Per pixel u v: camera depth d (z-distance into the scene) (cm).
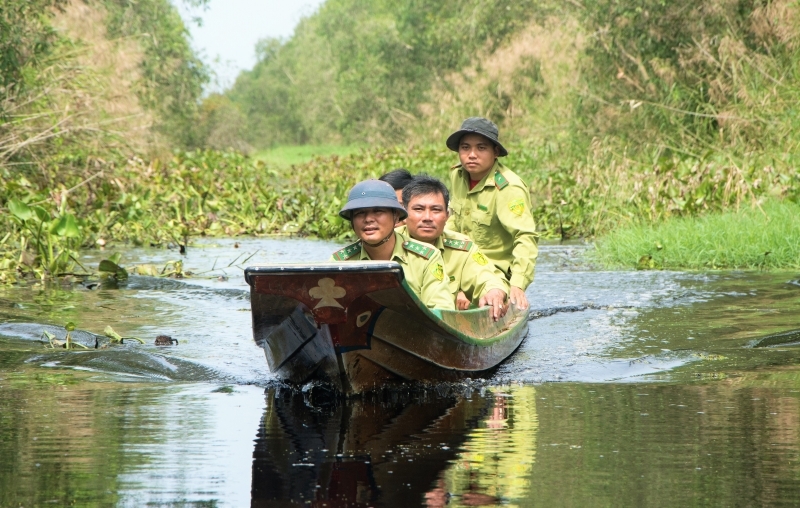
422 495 526
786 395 765
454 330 814
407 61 6391
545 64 3416
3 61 2347
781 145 2247
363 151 4103
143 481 555
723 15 2709
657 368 892
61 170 2488
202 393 809
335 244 2144
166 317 1205
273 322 787
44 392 809
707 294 1315
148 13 5100
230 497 527
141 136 2988
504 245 1139
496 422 696
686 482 543
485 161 1117
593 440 638
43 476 566
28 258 1580
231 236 2383
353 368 771
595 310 1223
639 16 2900
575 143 3058
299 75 10494
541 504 509
